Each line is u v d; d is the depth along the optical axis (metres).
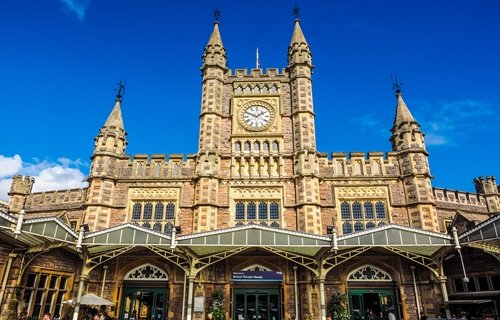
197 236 22.31
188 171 30.55
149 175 30.52
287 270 26.72
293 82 34.06
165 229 28.72
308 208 28.06
